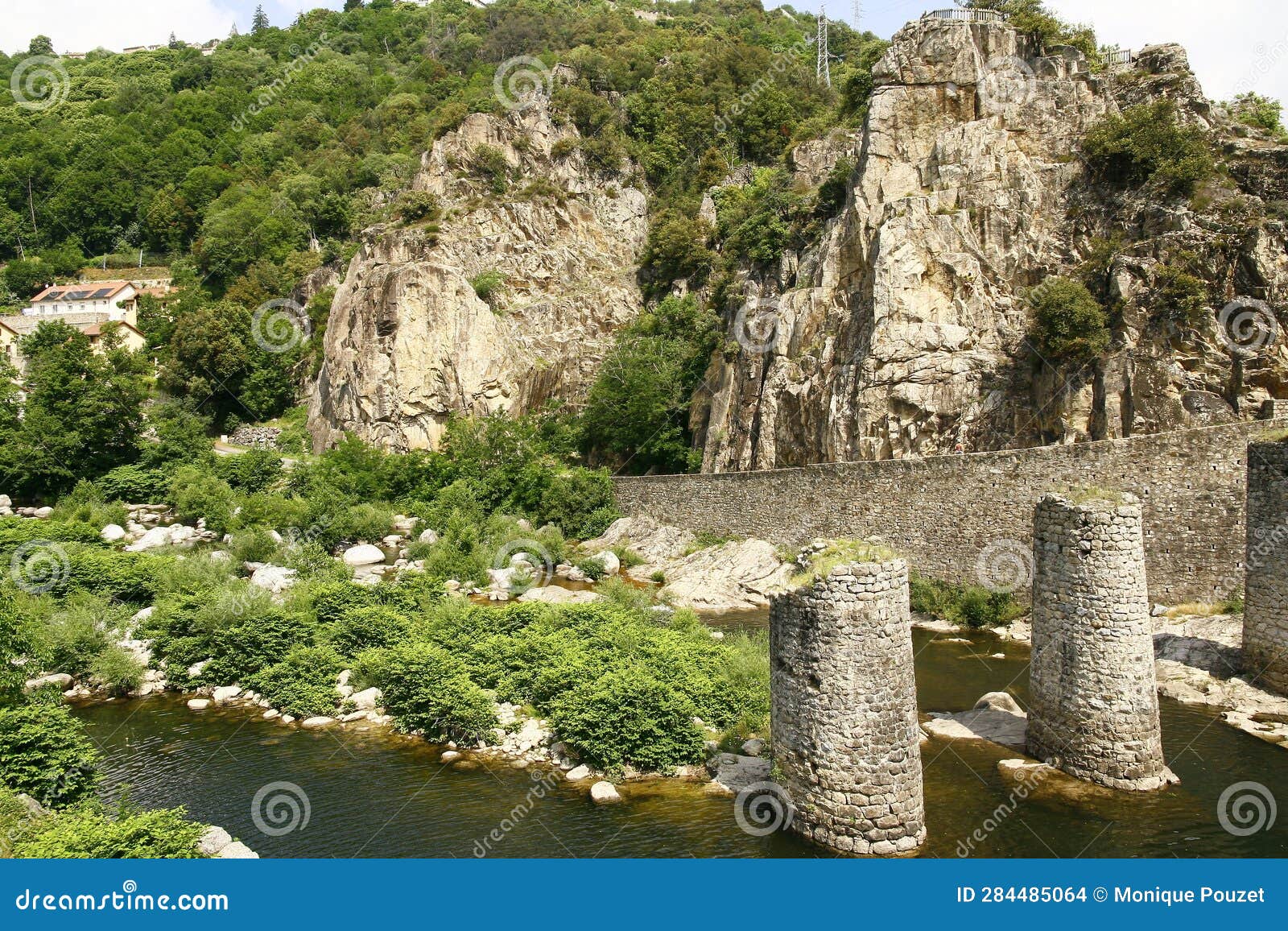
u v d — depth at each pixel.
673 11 145.50
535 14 133.25
